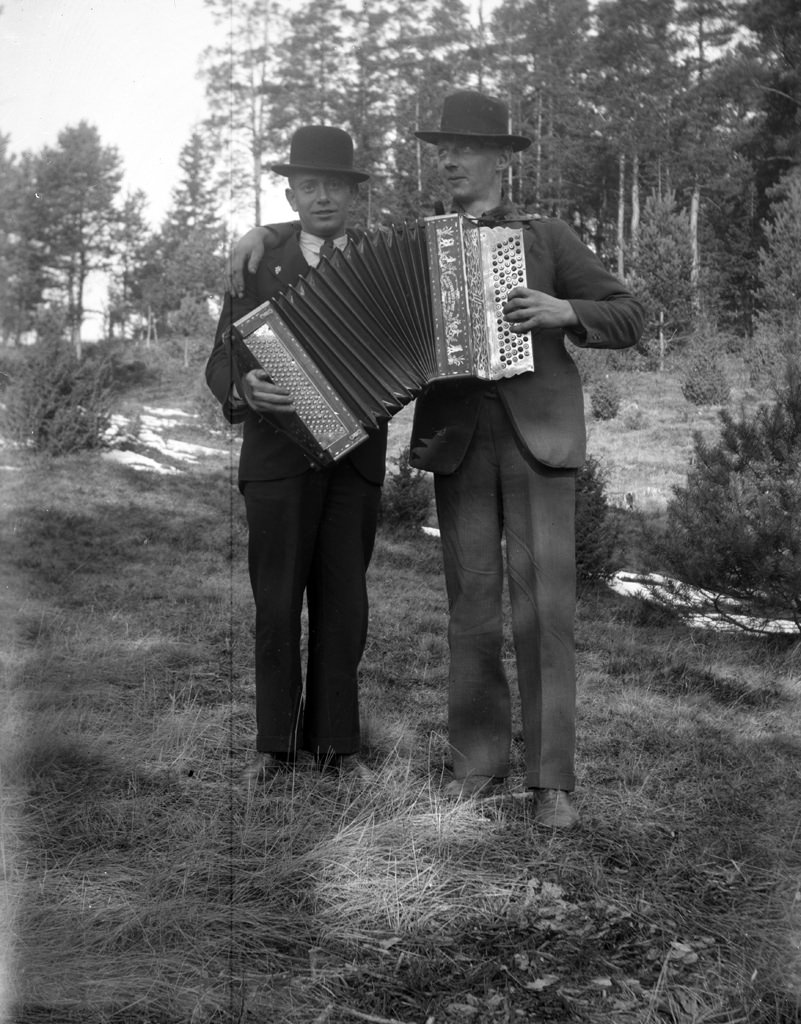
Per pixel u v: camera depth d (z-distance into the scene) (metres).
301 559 3.25
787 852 2.93
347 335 3.04
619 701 4.35
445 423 3.20
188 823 2.81
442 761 3.58
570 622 3.16
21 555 5.14
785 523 5.95
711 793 3.37
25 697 3.48
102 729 3.42
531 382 3.11
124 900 2.43
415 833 2.92
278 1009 2.14
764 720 4.25
